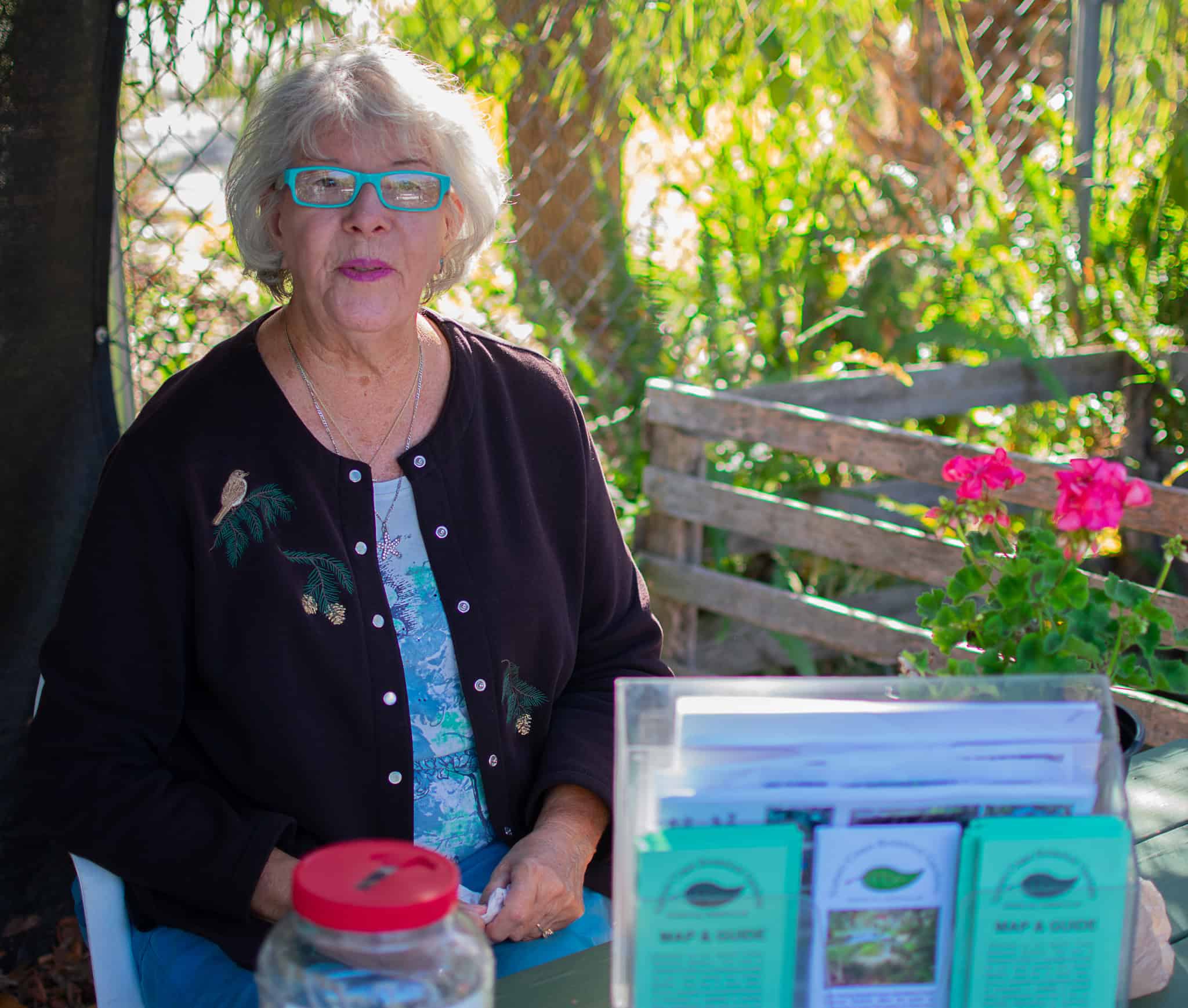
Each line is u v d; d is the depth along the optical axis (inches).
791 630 121.3
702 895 32.9
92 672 56.6
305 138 57.4
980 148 166.9
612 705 65.2
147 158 97.0
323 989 32.5
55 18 73.0
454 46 135.8
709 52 159.5
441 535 60.1
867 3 180.9
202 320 112.0
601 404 149.6
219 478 57.2
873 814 33.3
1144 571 131.3
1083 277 155.2
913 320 163.0
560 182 143.9
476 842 62.4
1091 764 34.0
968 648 50.6
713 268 159.0
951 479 48.2
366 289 57.8
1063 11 198.2
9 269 74.9
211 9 91.4
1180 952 44.9
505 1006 41.2
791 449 117.3
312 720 57.6
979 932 33.9
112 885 58.6
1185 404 137.6
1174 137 153.9
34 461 77.9
